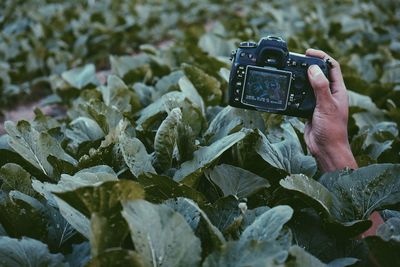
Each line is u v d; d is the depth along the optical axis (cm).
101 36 282
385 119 145
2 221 81
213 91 139
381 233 77
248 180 89
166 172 93
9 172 88
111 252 61
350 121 138
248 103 91
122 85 137
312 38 261
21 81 242
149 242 64
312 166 95
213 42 211
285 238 69
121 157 96
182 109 110
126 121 102
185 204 78
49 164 96
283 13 322
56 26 309
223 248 66
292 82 89
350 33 274
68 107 186
